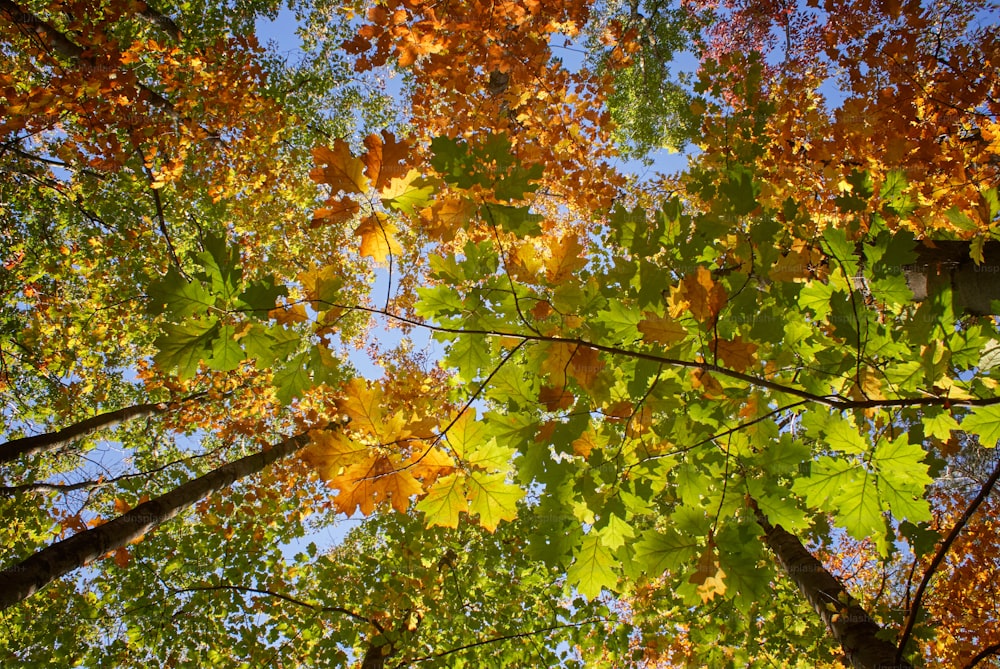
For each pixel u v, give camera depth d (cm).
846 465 221
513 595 673
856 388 222
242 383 749
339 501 187
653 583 579
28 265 793
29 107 463
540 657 609
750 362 189
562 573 630
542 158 479
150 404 690
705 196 236
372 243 187
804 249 252
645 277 213
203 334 168
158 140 644
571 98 486
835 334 209
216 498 690
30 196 823
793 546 489
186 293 163
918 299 244
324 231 922
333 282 181
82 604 634
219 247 167
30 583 320
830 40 424
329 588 655
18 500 689
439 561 707
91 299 799
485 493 196
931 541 235
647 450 223
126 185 803
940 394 213
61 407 783
